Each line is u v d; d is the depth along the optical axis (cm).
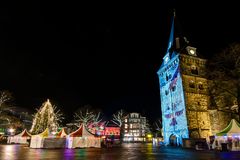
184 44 4950
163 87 5122
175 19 5500
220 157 1780
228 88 3516
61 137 3375
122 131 9031
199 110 4203
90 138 3528
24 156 1805
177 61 4519
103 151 2581
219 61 3528
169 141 4556
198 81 4469
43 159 1559
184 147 3631
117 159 1580
